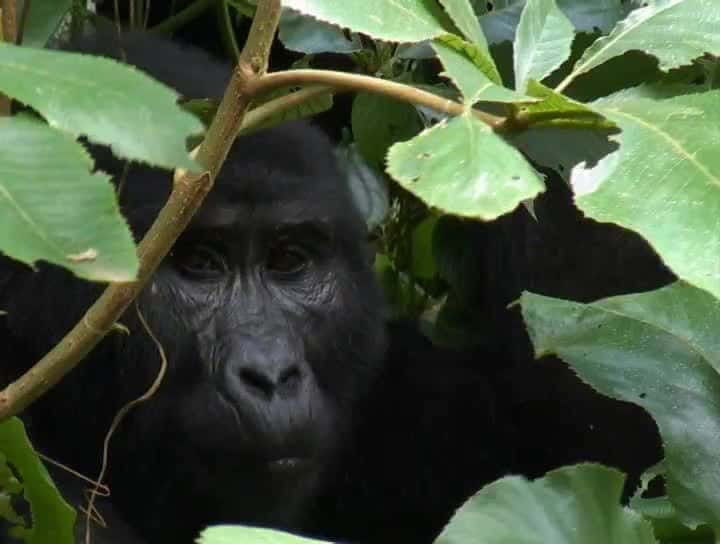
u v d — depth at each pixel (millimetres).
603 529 3891
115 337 5859
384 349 6777
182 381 5770
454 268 7547
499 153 2740
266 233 5980
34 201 2203
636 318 4750
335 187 6379
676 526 4723
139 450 5945
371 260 6707
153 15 8398
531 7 3400
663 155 2832
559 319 4770
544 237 7035
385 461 7320
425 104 2975
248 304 5902
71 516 3857
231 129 3045
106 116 2342
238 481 5676
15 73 2344
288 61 8062
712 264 2605
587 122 3020
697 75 5559
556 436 7305
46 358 3160
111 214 2217
